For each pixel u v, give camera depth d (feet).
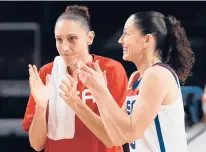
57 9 52.34
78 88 16.55
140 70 15.65
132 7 52.65
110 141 16.01
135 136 14.38
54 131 16.74
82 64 14.52
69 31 15.83
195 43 52.60
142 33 15.15
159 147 14.76
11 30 52.19
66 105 16.60
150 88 14.39
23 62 51.55
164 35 15.31
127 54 15.46
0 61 51.44
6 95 50.39
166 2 52.49
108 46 52.31
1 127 45.83
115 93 16.40
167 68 14.82
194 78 51.13
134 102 15.39
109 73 16.55
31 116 17.19
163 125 14.71
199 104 26.73
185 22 52.65
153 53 15.31
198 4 52.16
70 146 16.75
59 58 17.22
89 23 16.39
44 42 52.60
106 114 14.37
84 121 15.78
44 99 16.31
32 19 52.39
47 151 17.25
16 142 45.11
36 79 16.47
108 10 52.60
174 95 14.82
